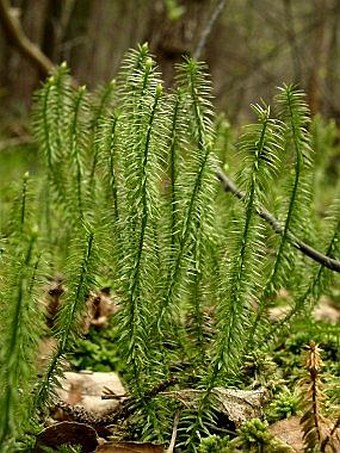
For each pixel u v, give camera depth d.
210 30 0.91
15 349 0.34
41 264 0.40
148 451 0.41
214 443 0.42
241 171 0.46
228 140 0.67
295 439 0.43
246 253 0.44
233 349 0.43
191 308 0.49
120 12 2.28
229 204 0.60
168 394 0.44
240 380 0.48
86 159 0.65
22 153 1.29
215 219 0.55
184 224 0.44
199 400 0.43
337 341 0.57
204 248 0.48
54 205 0.67
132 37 2.09
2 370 0.35
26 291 0.35
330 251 0.56
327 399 0.46
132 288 0.43
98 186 0.62
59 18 2.08
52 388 0.41
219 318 0.44
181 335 0.49
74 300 0.41
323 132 0.98
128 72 0.50
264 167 0.45
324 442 0.39
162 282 0.45
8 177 1.11
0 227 0.67
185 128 0.50
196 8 1.43
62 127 0.65
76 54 2.22
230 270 0.44
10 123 1.79
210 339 0.48
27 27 2.07
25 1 2.06
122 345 0.44
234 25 2.32
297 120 0.50
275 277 0.51
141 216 0.43
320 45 1.88
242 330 0.43
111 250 0.48
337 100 2.21
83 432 0.42
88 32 2.21
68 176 0.64
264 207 0.53
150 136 0.44
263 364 0.50
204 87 0.52
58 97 0.65
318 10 2.03
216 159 0.45
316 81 1.79
